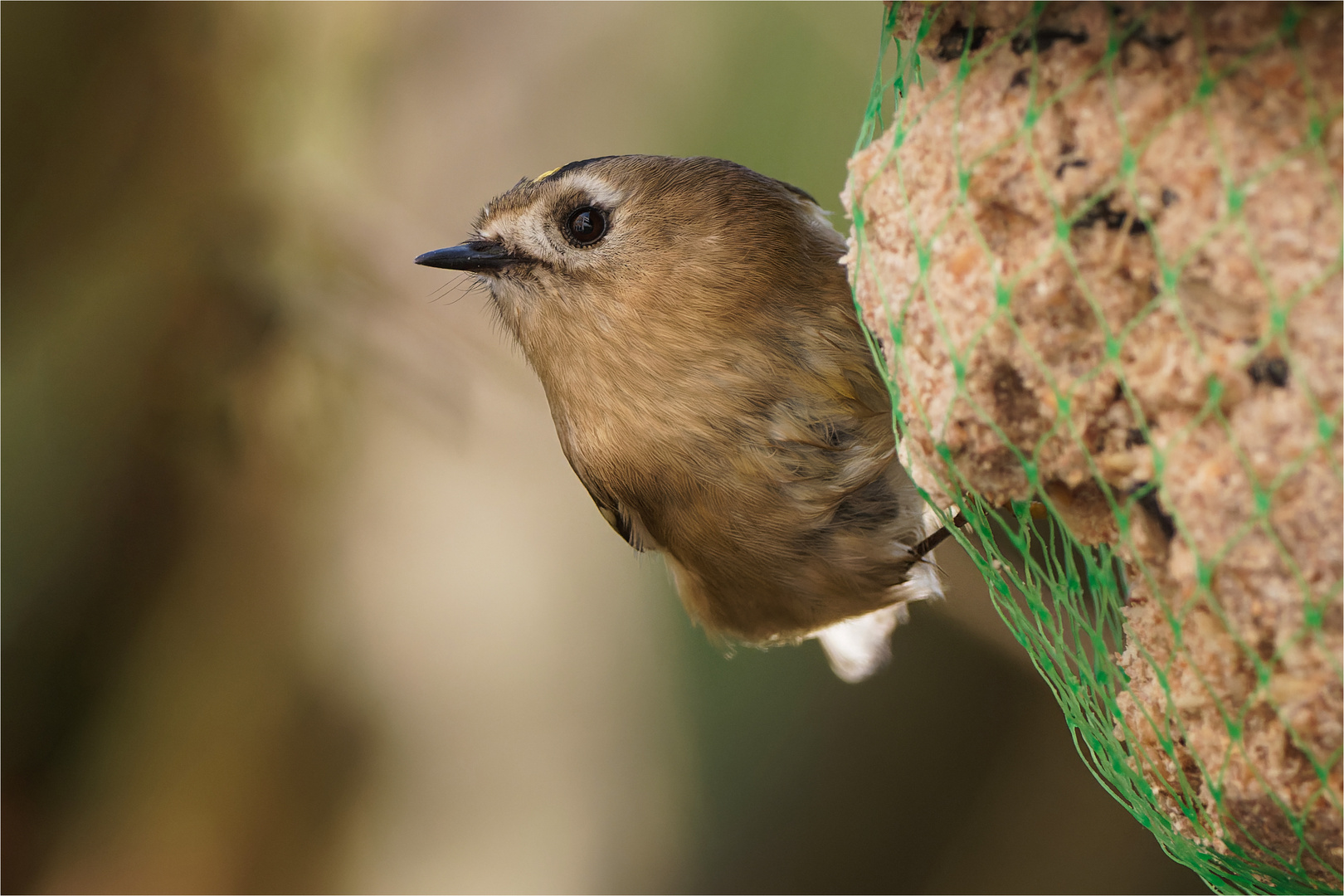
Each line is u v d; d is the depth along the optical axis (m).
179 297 10.33
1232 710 4.03
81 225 10.21
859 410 5.73
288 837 10.60
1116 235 3.88
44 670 10.36
